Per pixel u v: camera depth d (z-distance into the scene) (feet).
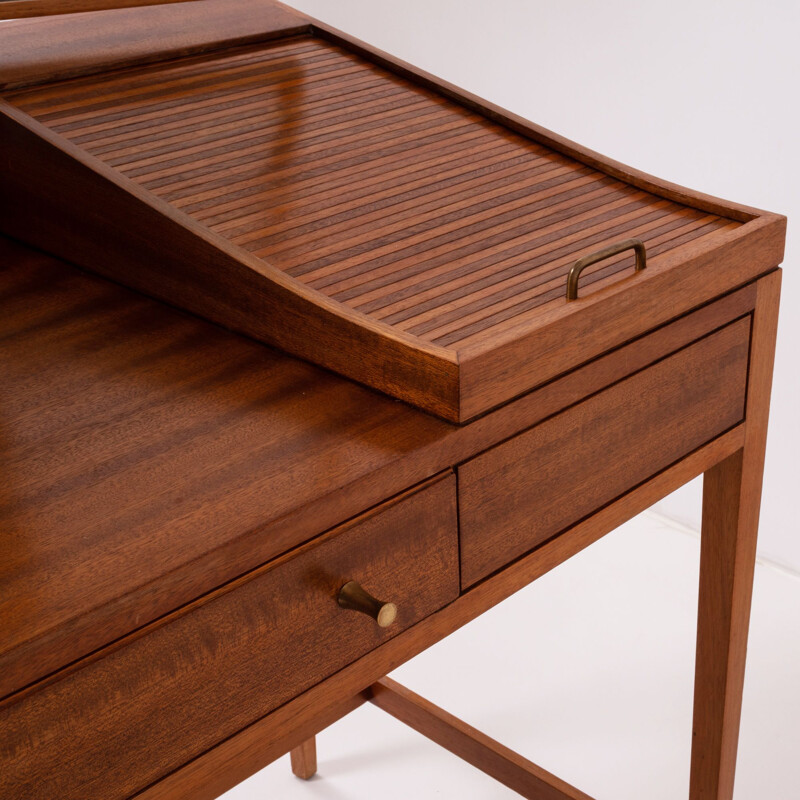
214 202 2.80
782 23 4.97
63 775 1.82
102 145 2.92
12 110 2.91
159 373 2.46
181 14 3.62
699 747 3.84
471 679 5.22
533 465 2.52
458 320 2.46
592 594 5.76
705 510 3.41
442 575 2.40
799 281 5.35
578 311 2.46
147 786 1.97
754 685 5.04
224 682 2.03
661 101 5.53
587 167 3.26
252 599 2.01
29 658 1.71
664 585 5.80
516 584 2.62
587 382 2.58
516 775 4.10
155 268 2.73
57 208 2.89
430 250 2.74
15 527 1.95
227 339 2.61
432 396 2.31
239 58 3.47
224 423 2.27
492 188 3.06
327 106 3.31
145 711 1.91
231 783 2.30
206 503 2.02
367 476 2.12
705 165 5.51
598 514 2.78
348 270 2.63
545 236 2.85
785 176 5.24
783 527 5.83
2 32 3.33
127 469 2.12
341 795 4.69
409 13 6.37
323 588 2.14
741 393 3.10
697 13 5.23
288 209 2.82
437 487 2.30
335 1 6.75
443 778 4.75
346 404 2.36
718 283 2.82
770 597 5.64
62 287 2.85
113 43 3.34
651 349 2.72
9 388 2.40
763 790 4.48
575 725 4.91
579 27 5.67
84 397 2.36
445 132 3.31
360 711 5.22
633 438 2.79
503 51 6.04
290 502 2.03
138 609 1.83
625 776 4.61
